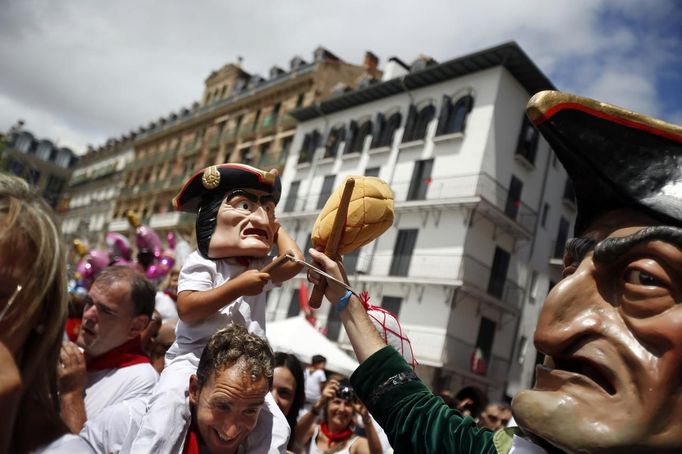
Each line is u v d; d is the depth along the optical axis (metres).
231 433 1.97
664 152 1.34
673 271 1.22
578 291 1.35
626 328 1.25
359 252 23.88
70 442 1.28
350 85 34.00
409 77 24.64
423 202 22.03
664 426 1.17
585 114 1.39
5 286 1.17
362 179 2.00
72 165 70.81
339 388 4.36
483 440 1.54
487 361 21.50
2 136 17.58
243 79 45.34
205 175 2.29
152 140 51.28
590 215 1.54
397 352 1.76
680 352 1.17
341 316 1.85
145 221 42.91
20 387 1.11
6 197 1.24
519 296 22.62
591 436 1.19
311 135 30.03
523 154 22.75
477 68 22.89
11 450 1.20
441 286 20.98
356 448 4.12
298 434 4.37
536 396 1.31
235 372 1.96
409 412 1.63
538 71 22.08
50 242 1.23
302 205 28.48
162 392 2.10
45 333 1.24
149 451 1.94
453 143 22.69
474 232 21.39
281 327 13.03
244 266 2.29
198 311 2.13
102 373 2.96
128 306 2.99
